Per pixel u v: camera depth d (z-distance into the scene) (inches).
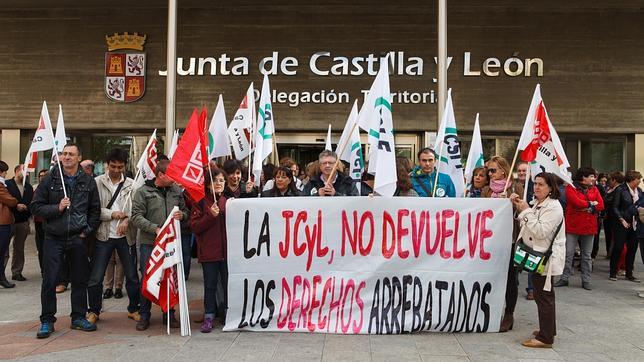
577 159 551.8
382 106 215.9
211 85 548.4
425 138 539.2
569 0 521.0
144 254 235.8
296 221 221.6
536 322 241.0
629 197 348.8
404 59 539.8
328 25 543.8
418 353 194.1
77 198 217.3
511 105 534.9
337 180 267.6
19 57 560.7
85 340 210.4
